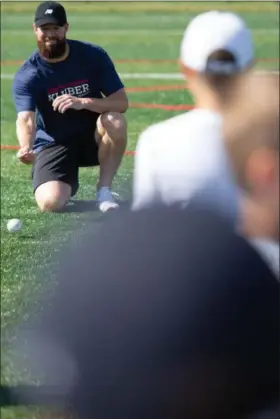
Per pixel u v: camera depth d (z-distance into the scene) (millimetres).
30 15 55531
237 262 3805
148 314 3744
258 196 4102
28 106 11945
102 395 3824
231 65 4195
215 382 3783
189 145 4273
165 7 59781
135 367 3770
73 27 49719
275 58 32500
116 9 60031
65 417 4121
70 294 3787
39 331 3881
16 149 17875
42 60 12047
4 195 13367
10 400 6414
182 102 24047
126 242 3824
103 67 12258
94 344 3771
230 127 4062
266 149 4004
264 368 3809
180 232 3842
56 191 12062
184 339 3752
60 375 3992
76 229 11211
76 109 12109
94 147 12453
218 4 58281
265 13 52219
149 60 35219
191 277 3766
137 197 4418
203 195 4180
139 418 3809
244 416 3869
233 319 3766
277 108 3992
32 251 10227
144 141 4410
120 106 12273
